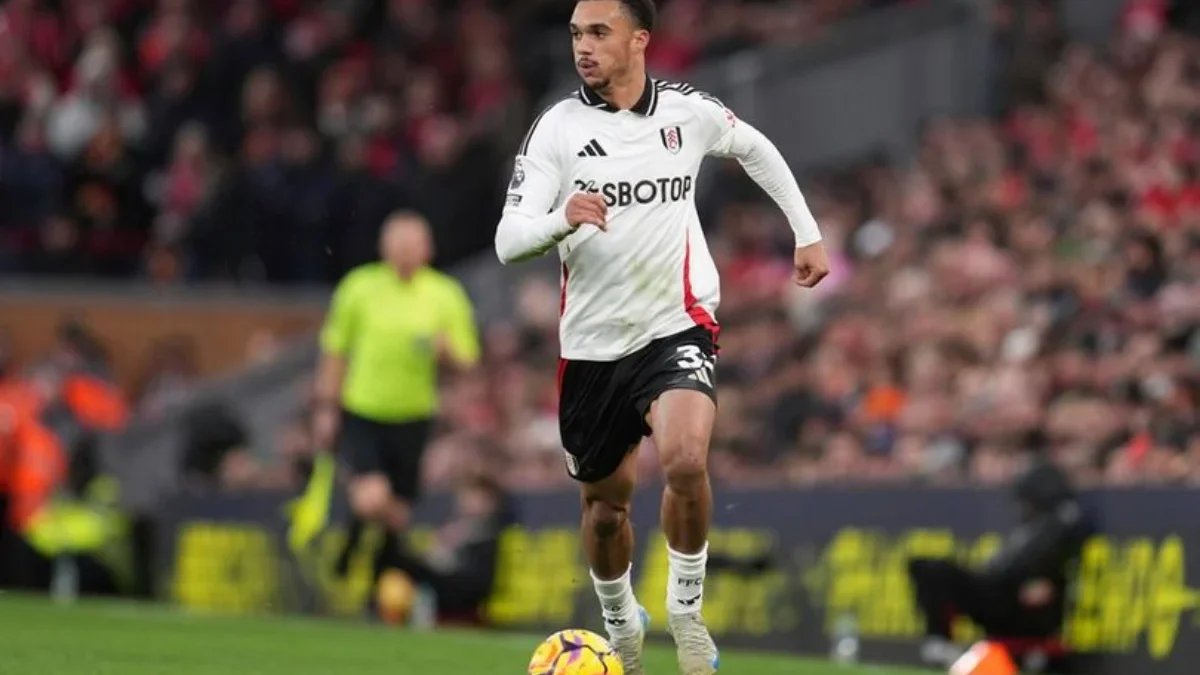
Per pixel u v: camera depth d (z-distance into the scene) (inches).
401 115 2970.0
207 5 3075.8
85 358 2610.7
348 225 2851.9
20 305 2790.4
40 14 3063.5
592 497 999.0
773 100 2780.5
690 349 958.4
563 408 990.4
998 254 2058.3
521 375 2281.0
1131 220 1975.9
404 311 1750.7
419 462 1785.2
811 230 1010.7
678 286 965.8
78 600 2183.8
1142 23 2487.7
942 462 1716.3
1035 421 1637.6
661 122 964.6
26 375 2765.7
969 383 1795.0
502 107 2950.3
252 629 1685.5
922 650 1518.2
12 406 2294.5
